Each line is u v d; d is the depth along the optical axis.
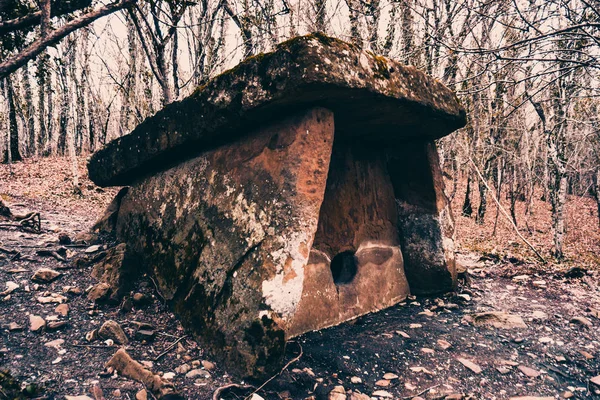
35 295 3.11
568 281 4.76
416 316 3.64
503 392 2.48
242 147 2.98
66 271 3.56
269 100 2.41
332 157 3.64
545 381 2.62
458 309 3.86
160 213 3.70
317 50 2.25
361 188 3.87
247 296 2.49
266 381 2.31
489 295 4.28
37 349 2.45
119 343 2.61
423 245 4.12
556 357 2.94
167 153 3.53
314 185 2.59
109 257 3.55
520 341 3.17
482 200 12.68
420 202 4.13
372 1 6.03
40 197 9.06
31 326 2.65
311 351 2.80
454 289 4.19
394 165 4.20
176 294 3.10
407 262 4.20
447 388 2.48
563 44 4.44
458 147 11.83
